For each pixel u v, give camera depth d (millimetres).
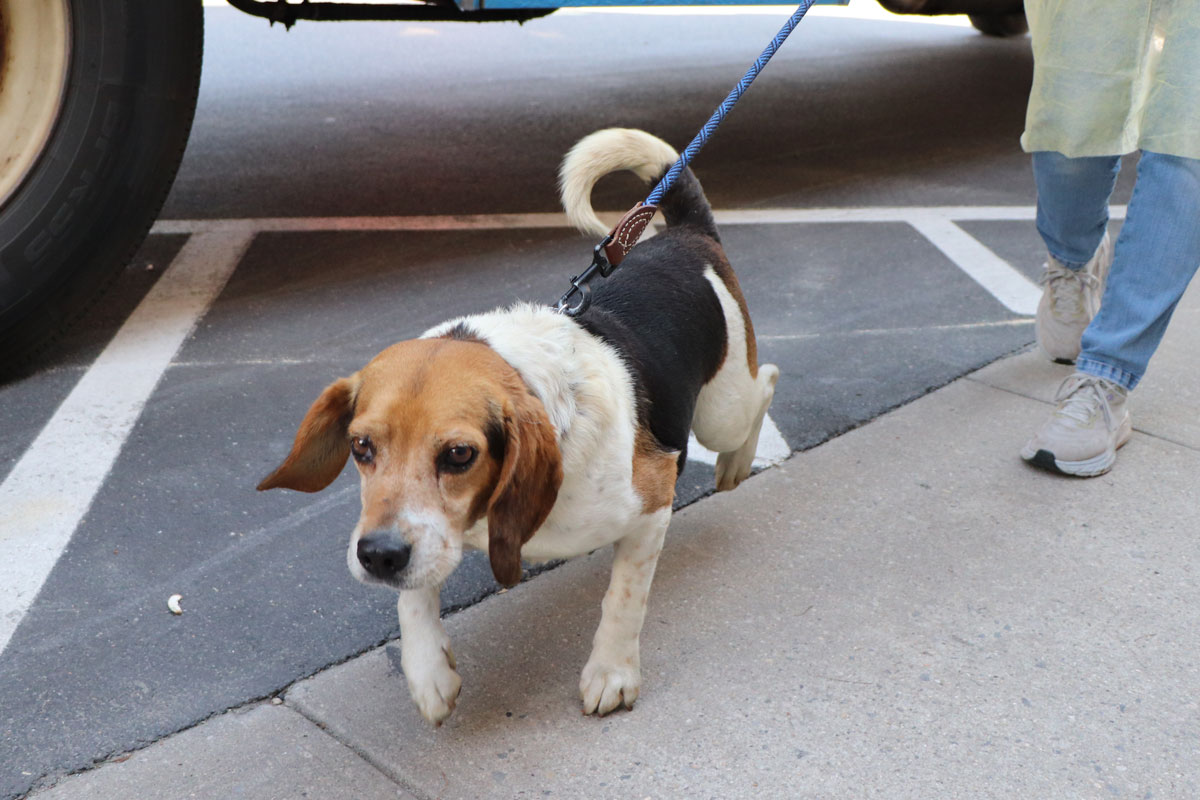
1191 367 3727
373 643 2377
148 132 3529
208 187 5652
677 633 2426
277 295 4281
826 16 12406
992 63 9648
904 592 2566
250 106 7465
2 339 3418
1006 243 5094
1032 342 4008
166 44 3486
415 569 1749
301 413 3350
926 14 6422
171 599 2484
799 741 2100
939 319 4207
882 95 8289
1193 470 3084
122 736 2074
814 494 2994
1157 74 2771
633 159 2619
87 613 2430
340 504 2906
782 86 8531
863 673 2291
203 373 3602
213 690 2209
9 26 3260
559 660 2342
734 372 2586
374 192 5641
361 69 8875
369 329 3971
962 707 2188
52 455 3070
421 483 1789
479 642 2393
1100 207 3396
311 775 2000
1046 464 3062
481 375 1841
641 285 2389
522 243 4930
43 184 3361
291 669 2283
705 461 3191
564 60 9453
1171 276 2900
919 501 2951
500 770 2027
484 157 6344
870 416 3426
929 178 6164
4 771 1980
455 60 9359
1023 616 2473
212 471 3023
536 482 1848
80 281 3535
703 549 2744
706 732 2127
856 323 4156
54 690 2189
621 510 2062
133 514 2812
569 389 1980
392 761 2045
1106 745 2084
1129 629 2424
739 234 5160
